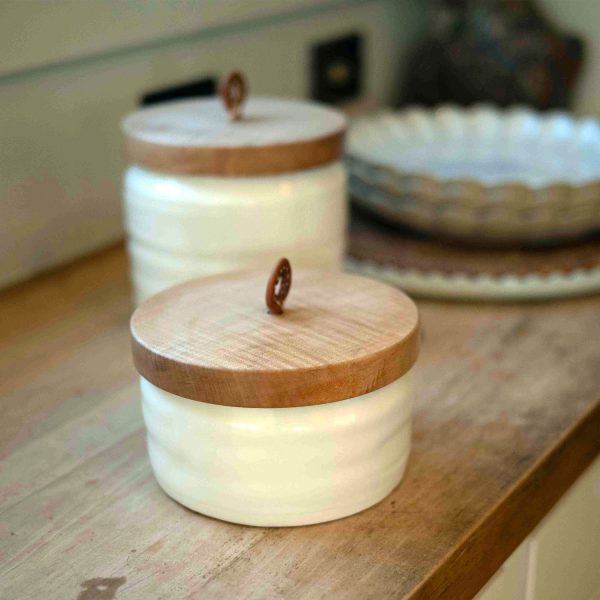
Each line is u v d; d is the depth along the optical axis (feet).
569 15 3.84
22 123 2.49
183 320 1.60
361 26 3.70
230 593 1.43
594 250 2.62
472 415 1.95
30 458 1.80
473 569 1.61
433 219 2.55
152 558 1.51
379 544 1.53
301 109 2.32
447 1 3.79
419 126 3.23
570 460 1.94
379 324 1.57
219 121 2.19
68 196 2.69
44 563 1.50
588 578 2.36
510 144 3.14
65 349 2.25
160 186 2.06
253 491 1.51
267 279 1.79
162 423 1.55
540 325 2.39
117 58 2.72
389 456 1.60
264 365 1.43
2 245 2.53
